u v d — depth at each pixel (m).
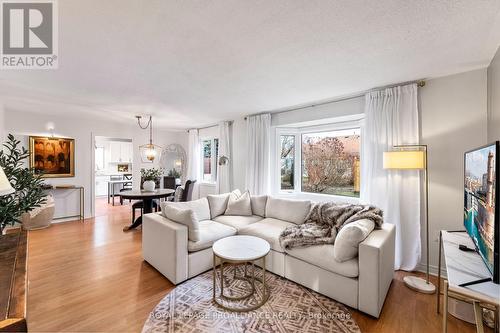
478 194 1.57
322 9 1.46
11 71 2.44
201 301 2.13
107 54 2.08
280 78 2.67
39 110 4.34
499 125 2.06
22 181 1.96
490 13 1.50
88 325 1.79
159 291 2.28
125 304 2.06
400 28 1.68
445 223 2.64
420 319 1.92
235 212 3.71
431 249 2.72
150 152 5.42
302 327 1.82
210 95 3.35
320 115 3.80
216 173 6.05
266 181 4.43
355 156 3.86
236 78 2.67
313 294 2.27
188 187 5.09
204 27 1.67
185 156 7.23
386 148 2.91
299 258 2.43
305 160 4.52
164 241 2.54
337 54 2.09
